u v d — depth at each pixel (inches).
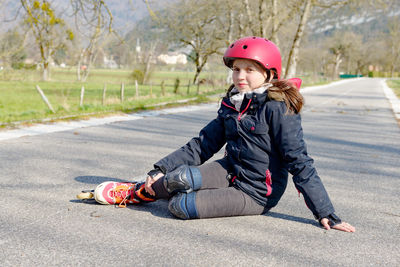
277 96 94.3
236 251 86.6
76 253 82.4
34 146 214.7
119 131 289.0
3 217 102.6
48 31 363.6
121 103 537.3
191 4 1167.0
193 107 555.5
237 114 100.0
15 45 536.1
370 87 1717.5
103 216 105.0
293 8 976.3
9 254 81.0
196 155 106.9
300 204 125.5
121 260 79.8
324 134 311.7
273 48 96.7
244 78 97.0
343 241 96.0
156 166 103.7
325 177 169.8
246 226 102.1
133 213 108.0
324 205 99.5
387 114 521.0
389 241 98.0
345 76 4810.5
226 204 100.7
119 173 158.6
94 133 273.9
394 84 2197.3
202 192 101.0
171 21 1224.2
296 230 101.7
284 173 102.7
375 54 4603.8
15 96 792.9
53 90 1011.9
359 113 520.7
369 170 188.4
